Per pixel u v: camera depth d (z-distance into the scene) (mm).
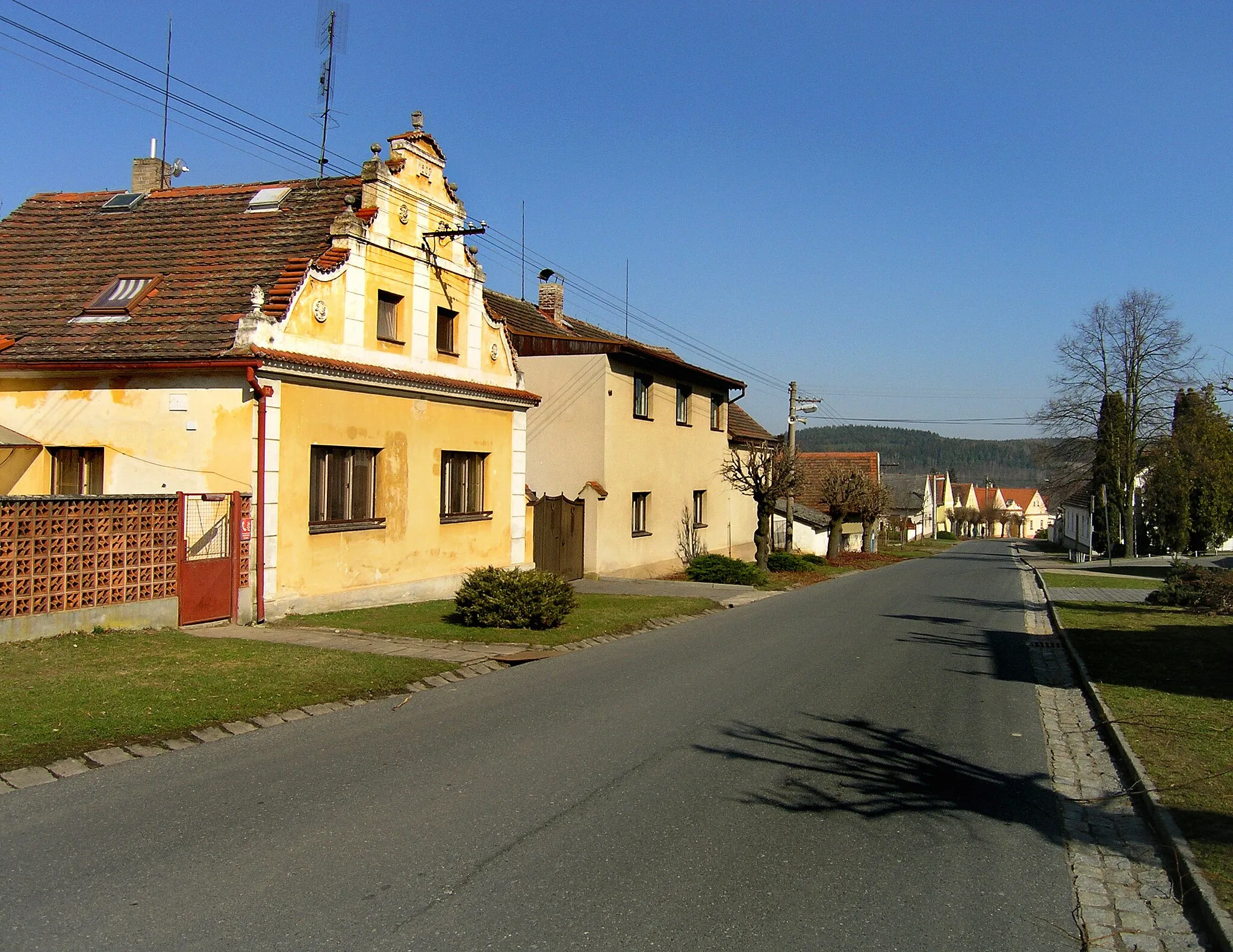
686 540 29562
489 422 18984
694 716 8672
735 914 4379
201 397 13094
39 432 13766
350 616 14148
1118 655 12820
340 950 3869
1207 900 4523
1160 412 47594
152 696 8188
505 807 5832
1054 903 4723
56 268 15797
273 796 5934
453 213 17672
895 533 76500
